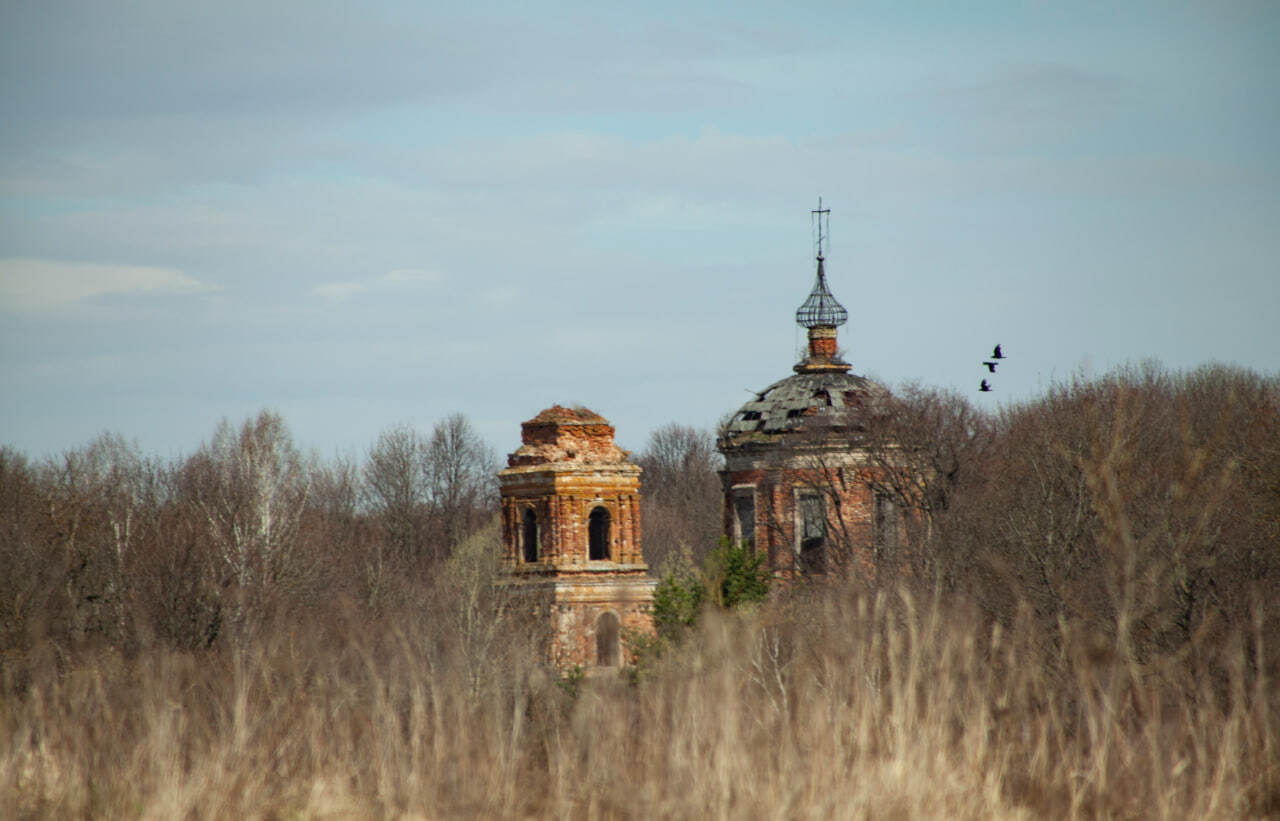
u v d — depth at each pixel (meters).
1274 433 122.62
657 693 61.00
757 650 67.19
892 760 54.53
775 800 53.59
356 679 65.25
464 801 56.66
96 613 118.19
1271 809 56.09
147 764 58.03
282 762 59.38
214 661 68.88
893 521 199.62
